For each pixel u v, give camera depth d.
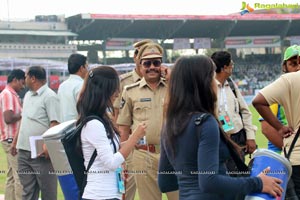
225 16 47.69
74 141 4.12
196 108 3.36
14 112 7.53
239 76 52.38
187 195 3.36
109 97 4.10
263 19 48.44
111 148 4.05
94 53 49.66
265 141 15.79
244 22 48.78
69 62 6.82
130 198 6.14
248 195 3.43
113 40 48.84
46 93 6.78
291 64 5.26
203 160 3.22
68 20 47.31
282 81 4.66
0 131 7.71
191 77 3.37
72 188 4.47
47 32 46.56
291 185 4.45
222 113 6.04
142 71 5.64
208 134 3.24
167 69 5.51
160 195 5.62
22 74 7.68
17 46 44.69
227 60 6.11
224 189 3.24
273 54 54.28
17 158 7.10
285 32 50.84
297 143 4.64
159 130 5.51
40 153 6.64
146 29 48.50
